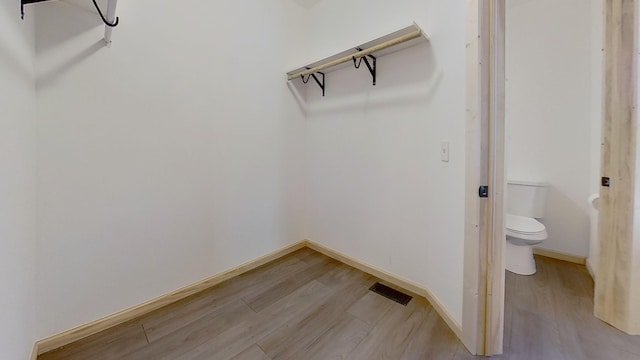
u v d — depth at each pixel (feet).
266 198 8.10
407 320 5.41
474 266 4.41
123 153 5.30
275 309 5.85
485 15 4.18
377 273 7.24
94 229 5.01
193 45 6.23
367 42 6.14
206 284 6.72
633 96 4.68
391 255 6.94
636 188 4.77
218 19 6.66
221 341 4.89
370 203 7.37
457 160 4.83
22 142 3.78
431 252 5.88
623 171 4.87
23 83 3.81
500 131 4.28
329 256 8.61
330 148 8.43
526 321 5.35
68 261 4.75
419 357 4.46
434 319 5.43
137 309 5.58
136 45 5.36
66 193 4.68
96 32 4.86
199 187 6.54
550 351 4.54
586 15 7.55
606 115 5.08
